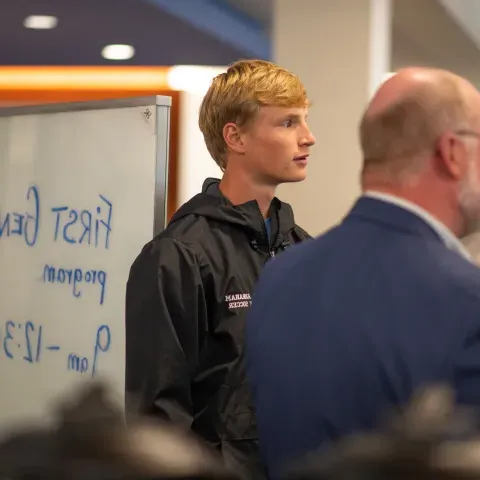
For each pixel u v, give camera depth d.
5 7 9.91
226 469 0.74
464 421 0.69
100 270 3.82
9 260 4.18
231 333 2.88
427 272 1.82
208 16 10.70
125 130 3.73
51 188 4.02
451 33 11.12
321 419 1.84
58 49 10.35
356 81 7.07
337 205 7.15
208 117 3.12
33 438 0.68
